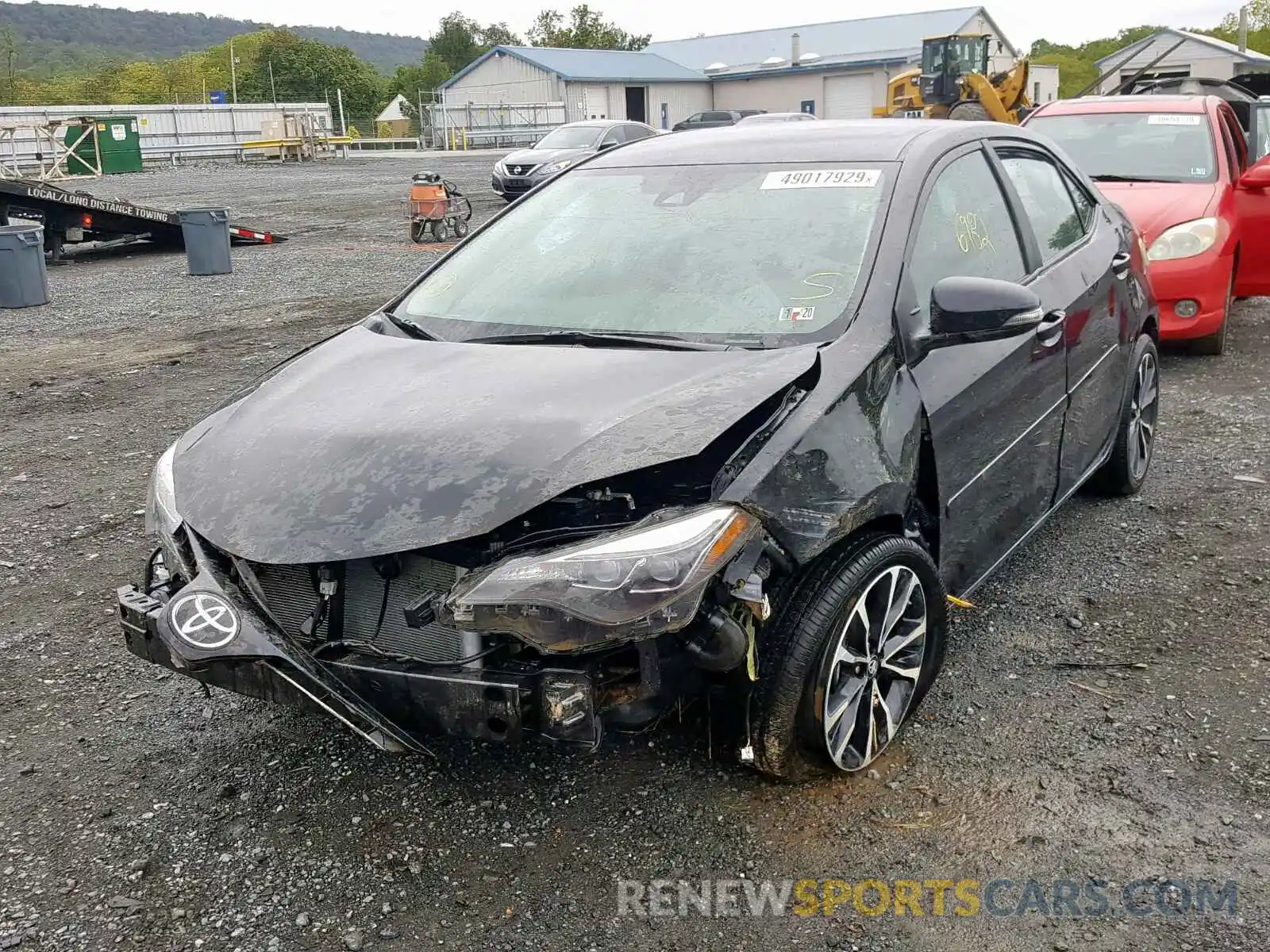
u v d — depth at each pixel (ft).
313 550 8.75
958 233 12.34
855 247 11.38
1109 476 17.11
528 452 9.05
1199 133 27.76
